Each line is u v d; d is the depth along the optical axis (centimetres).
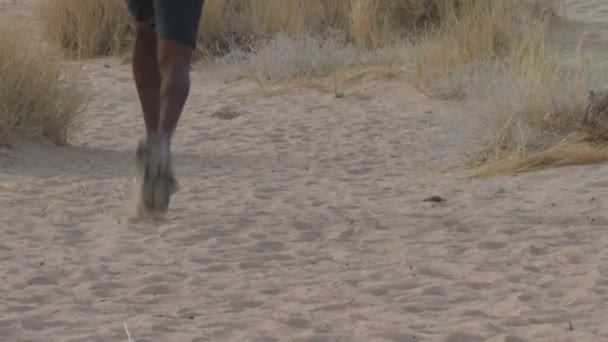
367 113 4081
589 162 3086
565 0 6194
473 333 1764
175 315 1894
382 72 4603
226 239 2409
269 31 5353
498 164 3102
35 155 3291
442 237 2398
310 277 2127
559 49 4866
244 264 2212
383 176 3127
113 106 4272
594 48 4947
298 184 3009
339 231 2458
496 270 2152
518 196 2750
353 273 2148
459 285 2053
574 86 3331
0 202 2709
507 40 4762
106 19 5400
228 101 4366
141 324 1817
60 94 3550
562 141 3181
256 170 3219
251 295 2011
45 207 2678
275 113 4131
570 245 2314
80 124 3656
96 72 4994
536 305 1927
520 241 2352
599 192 2736
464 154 3272
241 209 2677
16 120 3334
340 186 2969
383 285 2055
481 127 3344
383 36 5222
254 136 3753
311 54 4800
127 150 3525
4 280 2091
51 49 3859
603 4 6041
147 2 1716
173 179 1641
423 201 2731
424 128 3800
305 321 1848
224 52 5216
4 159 3195
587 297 1952
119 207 2683
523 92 3378
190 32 1628
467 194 2800
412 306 1930
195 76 4916
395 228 2481
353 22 5244
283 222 2541
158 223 2519
